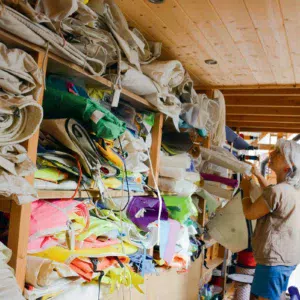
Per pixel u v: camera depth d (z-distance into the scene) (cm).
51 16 122
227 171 366
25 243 127
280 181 254
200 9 180
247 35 207
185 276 287
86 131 150
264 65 257
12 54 109
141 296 218
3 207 127
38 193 134
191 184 265
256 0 166
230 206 309
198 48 235
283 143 251
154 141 227
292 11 173
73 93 154
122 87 184
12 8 112
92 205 171
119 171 172
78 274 147
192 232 284
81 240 154
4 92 111
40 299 138
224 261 422
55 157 141
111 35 163
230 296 423
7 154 113
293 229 239
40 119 117
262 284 240
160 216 218
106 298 179
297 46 215
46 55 127
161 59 260
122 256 174
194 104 251
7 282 112
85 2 147
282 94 331
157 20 198
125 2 181
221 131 328
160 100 213
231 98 388
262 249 241
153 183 220
